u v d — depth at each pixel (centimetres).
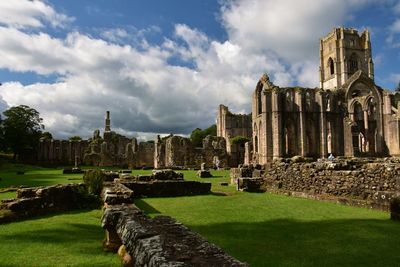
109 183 1733
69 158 7925
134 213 725
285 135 5228
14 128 7650
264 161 5116
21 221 1102
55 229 983
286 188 1969
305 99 5306
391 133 5422
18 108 7838
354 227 1006
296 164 1914
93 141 8019
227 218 1159
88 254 733
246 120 9662
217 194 1941
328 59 10831
